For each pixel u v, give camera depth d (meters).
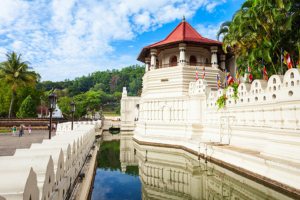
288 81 16.91
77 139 16.02
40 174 7.83
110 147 38.66
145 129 40.16
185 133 33.88
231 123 25.50
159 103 39.12
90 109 111.44
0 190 5.80
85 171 18.05
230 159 20.36
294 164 14.07
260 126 20.45
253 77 28.08
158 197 15.68
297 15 22.09
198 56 45.50
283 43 24.75
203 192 16.75
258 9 23.78
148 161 27.20
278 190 14.50
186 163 26.03
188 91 39.25
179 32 47.09
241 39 27.91
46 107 91.94
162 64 47.41
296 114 16.05
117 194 16.23
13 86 61.00
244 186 17.86
